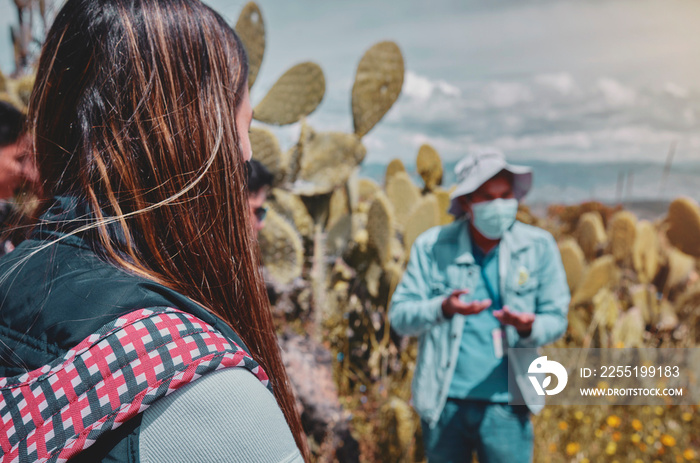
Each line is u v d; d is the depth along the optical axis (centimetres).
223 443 40
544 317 198
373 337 351
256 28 289
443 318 193
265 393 45
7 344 43
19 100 305
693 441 328
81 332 40
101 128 47
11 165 110
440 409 197
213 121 51
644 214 717
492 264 207
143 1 50
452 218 412
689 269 468
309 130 357
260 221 194
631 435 312
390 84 351
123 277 44
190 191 49
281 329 302
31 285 45
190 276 50
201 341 42
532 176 214
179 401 40
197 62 51
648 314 438
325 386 253
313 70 336
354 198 389
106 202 47
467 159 217
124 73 47
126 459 38
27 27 316
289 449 45
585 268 411
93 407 37
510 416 193
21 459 36
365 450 278
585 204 577
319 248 369
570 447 290
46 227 49
